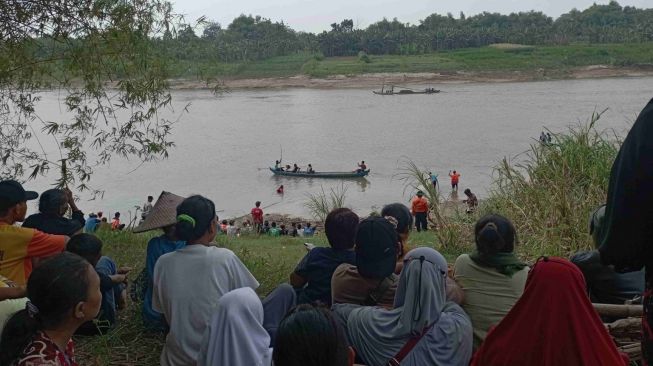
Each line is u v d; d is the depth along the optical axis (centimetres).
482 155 4638
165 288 477
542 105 7600
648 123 264
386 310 446
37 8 882
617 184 272
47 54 963
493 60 13112
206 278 473
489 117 6769
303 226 2592
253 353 374
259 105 8981
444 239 1170
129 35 908
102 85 1010
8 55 924
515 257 483
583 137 1180
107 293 579
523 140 5216
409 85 11419
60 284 323
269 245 1477
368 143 5469
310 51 14425
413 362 420
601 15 16550
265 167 4531
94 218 1966
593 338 351
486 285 474
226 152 5212
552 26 15438
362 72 12625
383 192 3631
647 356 282
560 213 1024
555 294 351
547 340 351
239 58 13188
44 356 321
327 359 268
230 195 3706
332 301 495
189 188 3906
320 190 3731
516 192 1168
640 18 16225
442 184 3719
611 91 8981
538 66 12550
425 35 14662
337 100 9400
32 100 1041
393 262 476
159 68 973
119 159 4744
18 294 449
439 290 426
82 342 571
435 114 7300
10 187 565
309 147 5381
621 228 270
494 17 16700
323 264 534
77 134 1694
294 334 270
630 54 12762
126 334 583
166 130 1094
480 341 463
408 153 4888
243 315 380
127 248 997
